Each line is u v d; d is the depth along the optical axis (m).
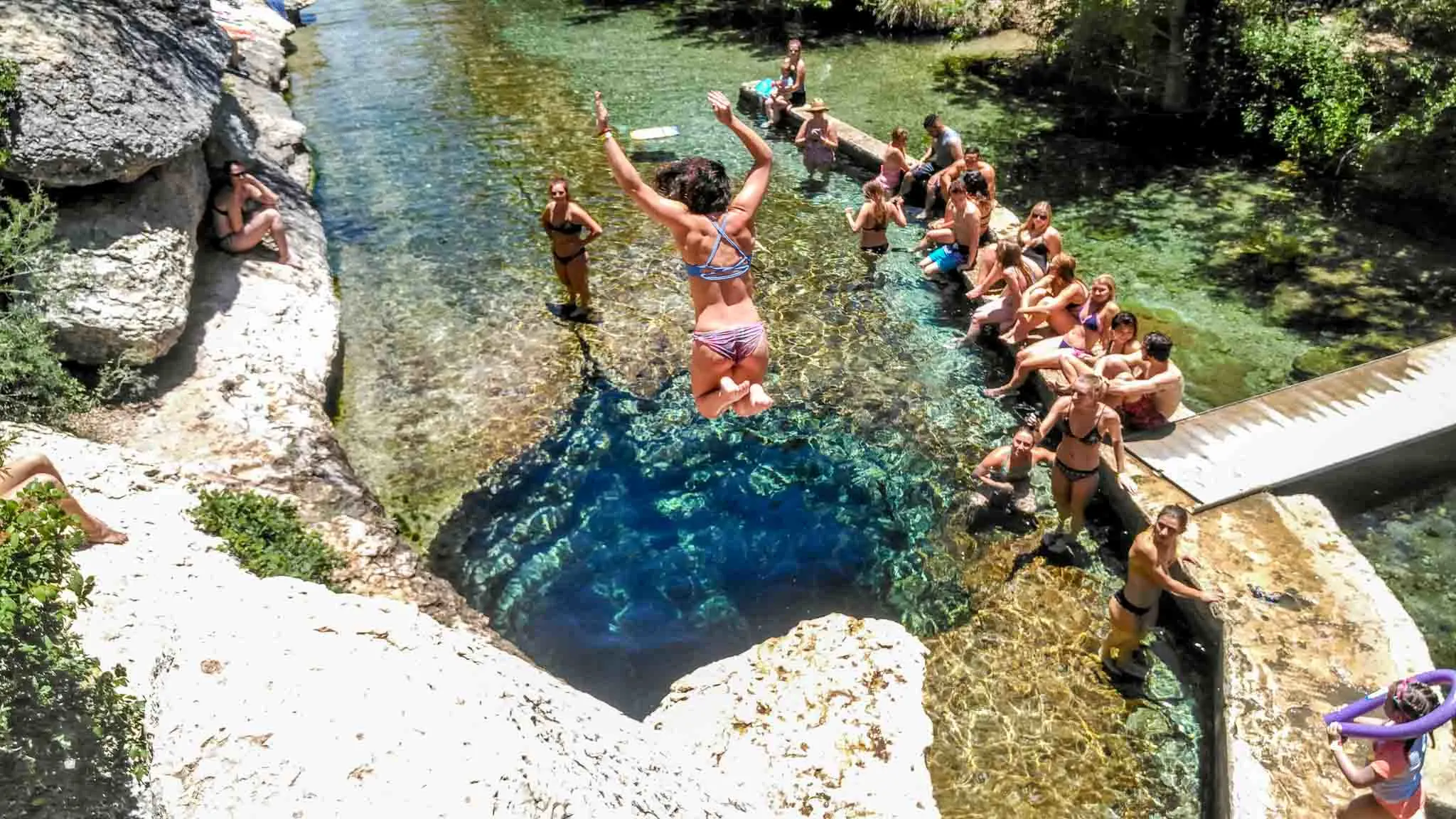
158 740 4.44
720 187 5.08
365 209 15.41
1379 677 6.96
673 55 23.08
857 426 10.54
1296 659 7.13
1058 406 8.89
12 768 4.05
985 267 12.65
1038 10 22.55
